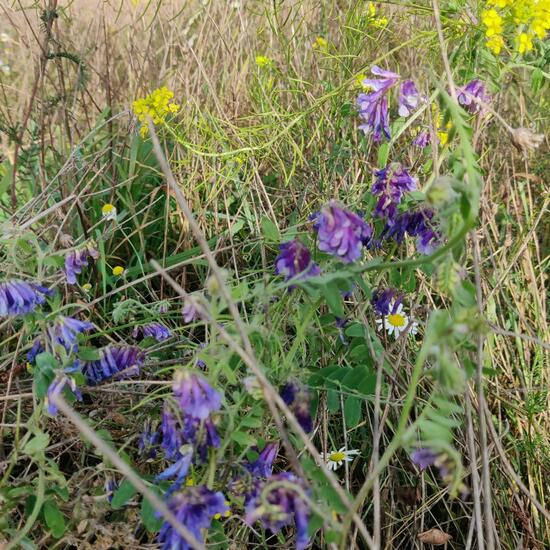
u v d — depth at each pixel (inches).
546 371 20.2
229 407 13.2
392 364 17.2
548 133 26.8
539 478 18.2
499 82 21.2
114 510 14.9
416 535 16.4
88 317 19.9
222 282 10.8
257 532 16.6
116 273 21.2
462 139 11.9
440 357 10.4
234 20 29.2
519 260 22.7
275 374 13.9
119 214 24.0
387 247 18.9
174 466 11.9
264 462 13.0
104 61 30.3
